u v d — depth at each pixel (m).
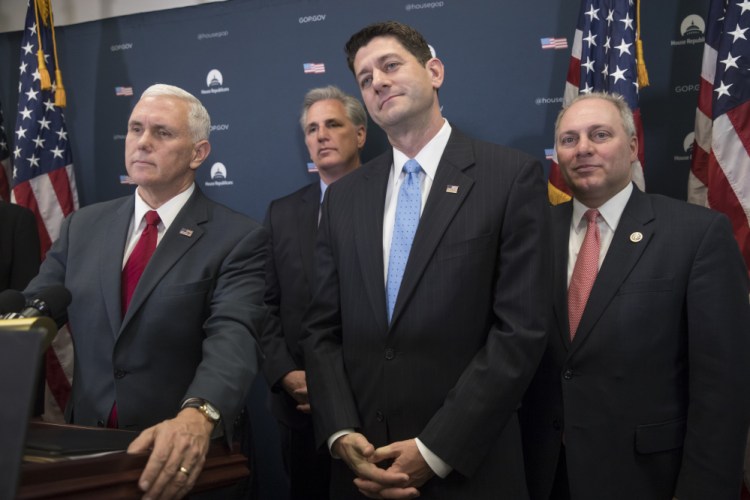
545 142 2.98
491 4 3.06
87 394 1.79
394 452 1.58
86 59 3.69
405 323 1.67
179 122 1.90
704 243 1.86
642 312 1.83
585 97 2.16
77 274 1.88
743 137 2.45
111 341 1.78
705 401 1.78
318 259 1.96
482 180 1.74
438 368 1.66
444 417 1.58
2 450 0.77
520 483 1.68
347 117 2.92
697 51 2.80
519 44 3.02
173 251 1.83
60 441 1.22
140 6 3.59
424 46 1.86
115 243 1.88
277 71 3.38
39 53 3.34
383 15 3.20
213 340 1.65
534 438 1.92
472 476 1.61
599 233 2.04
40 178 3.44
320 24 3.30
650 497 1.79
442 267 1.67
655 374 1.83
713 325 1.80
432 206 1.74
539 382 1.94
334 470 1.79
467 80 3.09
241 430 2.30
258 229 1.91
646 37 2.87
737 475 1.77
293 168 3.36
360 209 1.87
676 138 2.82
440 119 1.90
